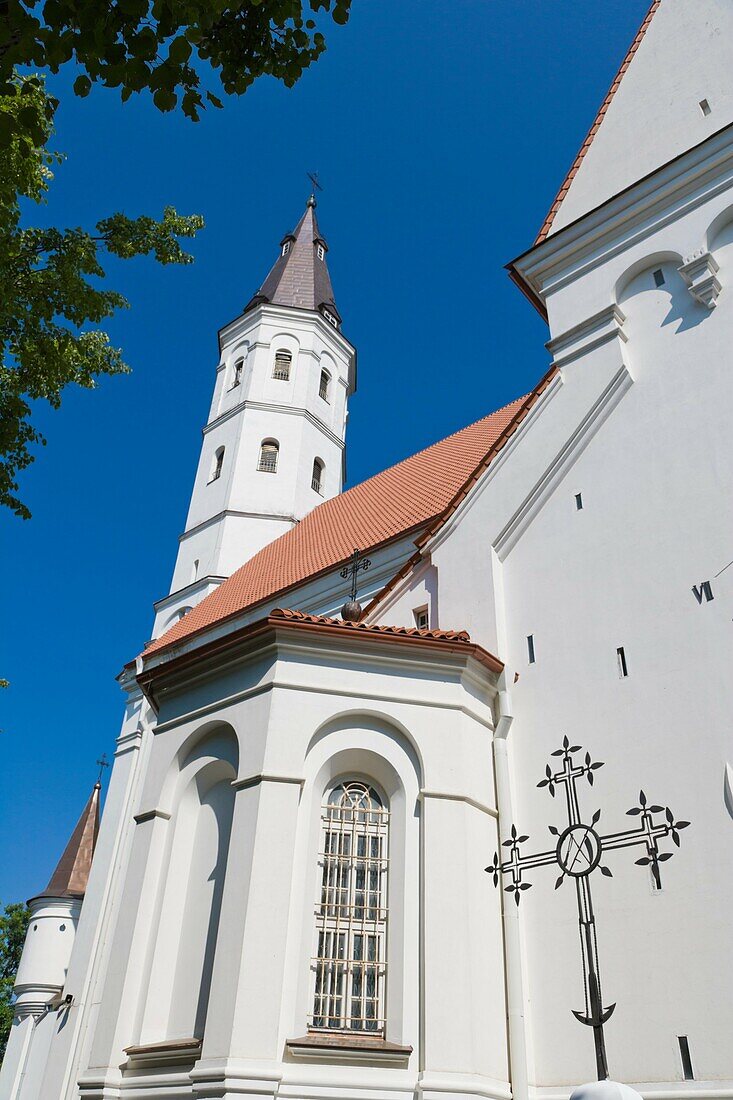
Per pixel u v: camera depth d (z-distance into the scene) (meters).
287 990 10.60
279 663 12.84
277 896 10.97
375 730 12.78
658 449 14.55
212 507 37.34
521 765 13.52
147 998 11.48
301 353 41.66
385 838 12.27
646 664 12.97
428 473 28.33
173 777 13.34
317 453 39.47
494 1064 10.89
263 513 36.44
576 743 13.11
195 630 29.42
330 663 13.05
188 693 14.09
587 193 18.44
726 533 12.98
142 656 31.36
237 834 11.57
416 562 17.66
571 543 14.98
